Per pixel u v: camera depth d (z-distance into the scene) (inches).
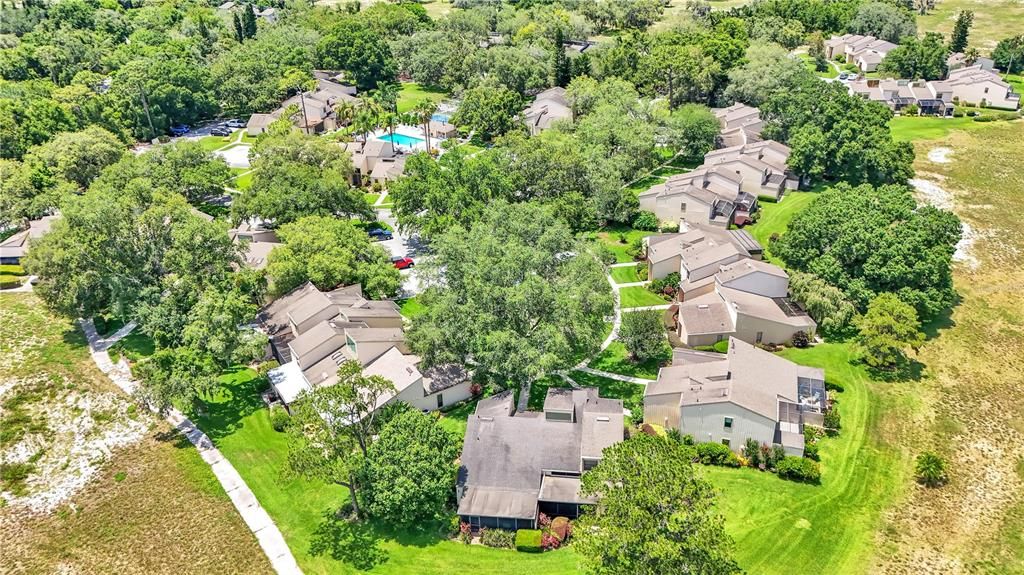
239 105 6899.6
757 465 2581.2
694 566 1822.1
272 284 3681.1
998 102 6348.4
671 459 2007.9
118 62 7066.9
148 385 2817.4
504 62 6830.7
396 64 7691.9
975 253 4106.8
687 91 6412.4
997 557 2207.2
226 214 4894.2
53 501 2593.5
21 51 6806.1
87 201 3560.5
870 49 7534.5
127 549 2359.7
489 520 2329.0
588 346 2901.1
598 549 1882.4
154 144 5708.7
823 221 3560.5
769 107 5565.9
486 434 2581.2
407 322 3513.8
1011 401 2925.7
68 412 3083.2
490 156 4333.2
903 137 5841.5
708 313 3380.9
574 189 4439.0
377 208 4913.9
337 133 6402.6
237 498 2551.7
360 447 2527.1
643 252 4146.2
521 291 2768.2
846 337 3366.1
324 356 3154.5
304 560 2274.9
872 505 2405.3
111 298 3432.6
